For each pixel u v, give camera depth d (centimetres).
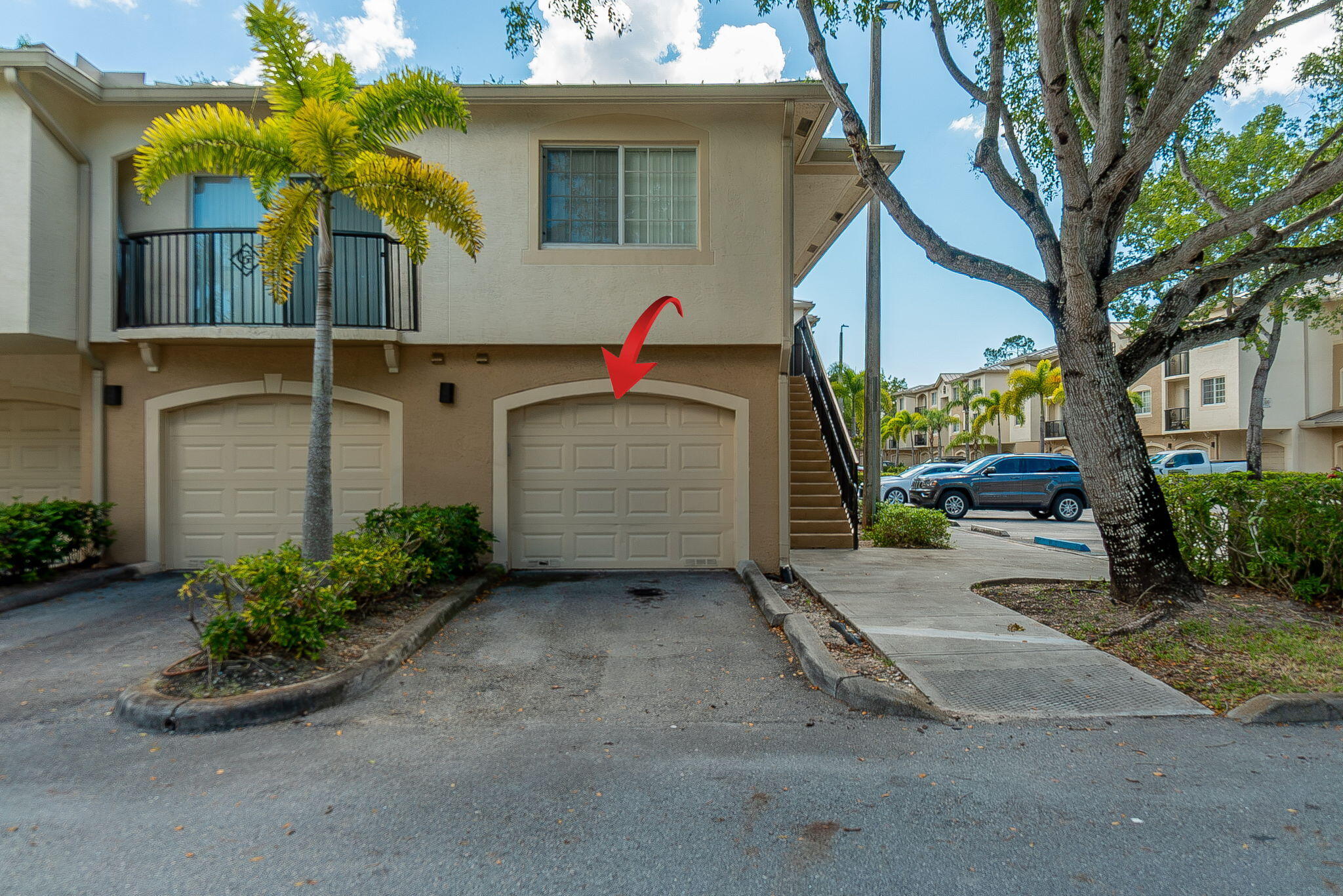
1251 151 1088
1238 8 777
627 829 295
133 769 350
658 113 862
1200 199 1116
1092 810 311
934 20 728
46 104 805
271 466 882
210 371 868
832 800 321
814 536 1143
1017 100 836
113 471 863
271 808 311
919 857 275
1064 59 573
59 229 819
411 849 279
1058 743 385
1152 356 657
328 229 643
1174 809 312
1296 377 2911
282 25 615
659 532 895
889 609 671
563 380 873
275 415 884
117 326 852
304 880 257
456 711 434
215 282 862
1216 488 739
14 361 920
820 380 1324
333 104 647
